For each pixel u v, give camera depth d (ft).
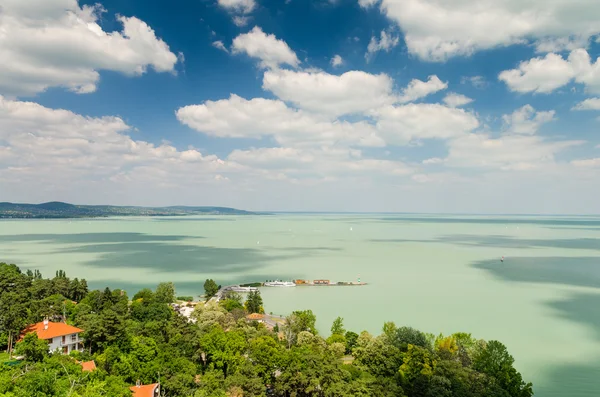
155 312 497.05
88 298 586.45
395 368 329.93
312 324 512.22
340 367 301.22
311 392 285.64
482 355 342.03
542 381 416.87
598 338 552.41
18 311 384.88
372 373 333.21
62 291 624.59
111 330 368.27
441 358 344.90
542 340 542.98
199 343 359.46
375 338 401.29
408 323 619.67
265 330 452.76
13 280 605.31
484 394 288.71
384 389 282.77
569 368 450.30
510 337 556.10
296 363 300.20
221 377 313.32
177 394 292.40
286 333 462.19
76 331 379.96
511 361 331.36
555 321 630.74
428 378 297.74
